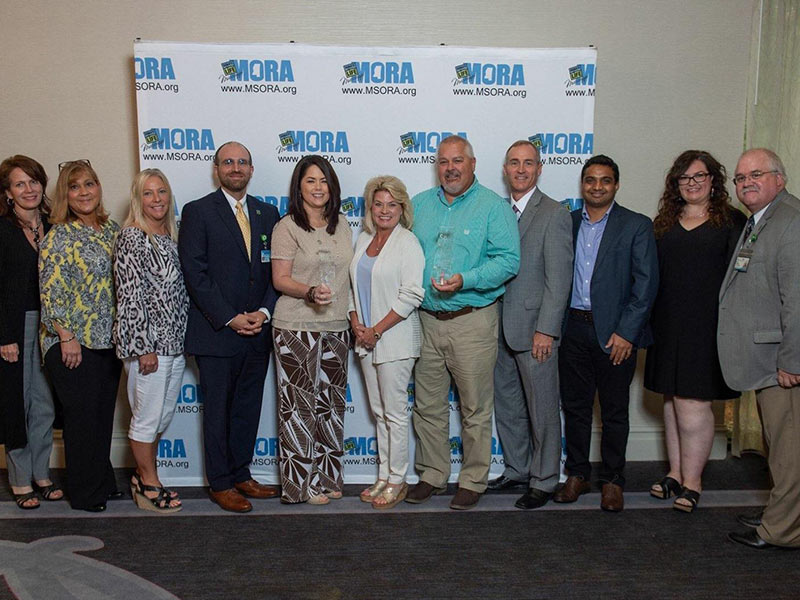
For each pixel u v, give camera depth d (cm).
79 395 310
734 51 379
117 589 248
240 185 314
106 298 312
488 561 270
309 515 314
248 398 330
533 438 332
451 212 315
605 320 313
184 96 338
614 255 311
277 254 312
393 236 312
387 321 307
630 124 382
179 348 311
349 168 348
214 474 318
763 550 280
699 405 317
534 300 318
